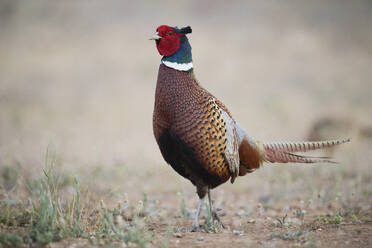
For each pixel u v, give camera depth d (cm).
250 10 8669
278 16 8381
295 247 1320
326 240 1385
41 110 4619
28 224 1495
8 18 8631
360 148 3025
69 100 5125
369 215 1755
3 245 1290
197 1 8981
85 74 6288
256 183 2523
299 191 2320
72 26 8306
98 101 5172
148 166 2756
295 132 3681
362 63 6588
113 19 8581
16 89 5338
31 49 7338
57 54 7162
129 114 4631
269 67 6444
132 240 1318
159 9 8838
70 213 1566
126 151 3084
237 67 6381
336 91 5400
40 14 8825
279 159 1714
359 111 4169
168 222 1758
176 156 1552
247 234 1521
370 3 8681
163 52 1517
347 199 2072
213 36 7656
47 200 1423
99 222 1534
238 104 4903
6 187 2019
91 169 2303
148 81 6134
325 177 2545
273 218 1822
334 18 8256
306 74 6175
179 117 1484
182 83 1500
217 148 1517
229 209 2052
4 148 2723
